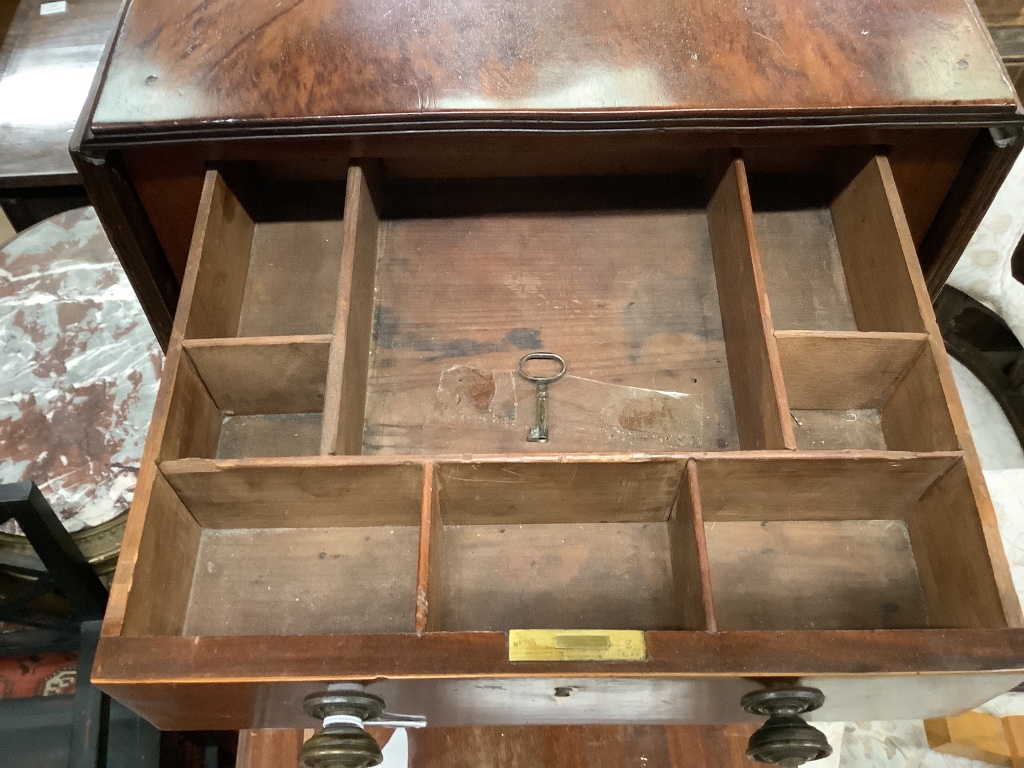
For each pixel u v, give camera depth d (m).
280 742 1.23
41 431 1.43
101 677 0.77
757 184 1.29
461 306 1.18
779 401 0.95
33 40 2.02
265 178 1.26
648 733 1.22
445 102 0.98
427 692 0.84
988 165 1.06
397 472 0.93
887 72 1.01
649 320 1.17
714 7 1.07
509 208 1.26
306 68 1.02
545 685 0.82
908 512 1.04
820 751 0.85
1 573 1.50
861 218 1.15
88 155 0.99
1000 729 1.43
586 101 0.99
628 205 1.26
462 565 1.03
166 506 0.93
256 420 1.13
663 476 0.95
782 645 0.80
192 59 1.03
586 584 1.02
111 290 1.61
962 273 1.60
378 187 1.22
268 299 1.20
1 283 1.62
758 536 1.06
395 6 1.07
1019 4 1.56
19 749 1.43
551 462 0.92
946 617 0.97
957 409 0.94
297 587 1.01
